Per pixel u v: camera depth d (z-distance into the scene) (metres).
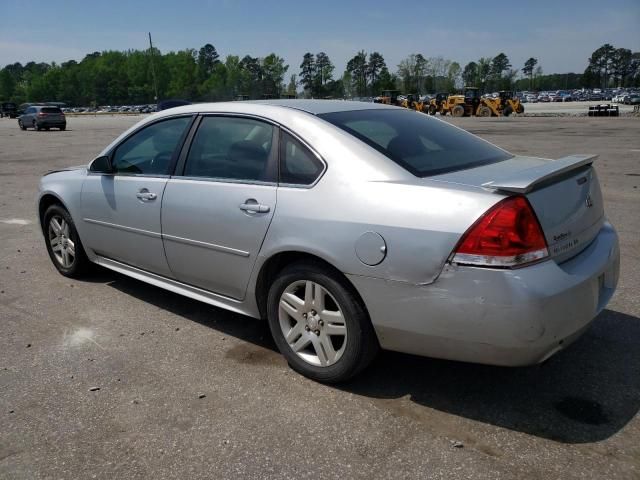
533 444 2.73
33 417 3.03
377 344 3.14
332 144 3.23
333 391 3.24
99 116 75.50
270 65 109.75
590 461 2.60
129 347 3.84
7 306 4.61
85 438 2.84
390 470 2.56
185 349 3.80
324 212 3.09
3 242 6.68
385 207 2.89
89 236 4.79
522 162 3.49
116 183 4.40
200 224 3.72
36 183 11.55
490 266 2.61
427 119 4.03
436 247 2.71
